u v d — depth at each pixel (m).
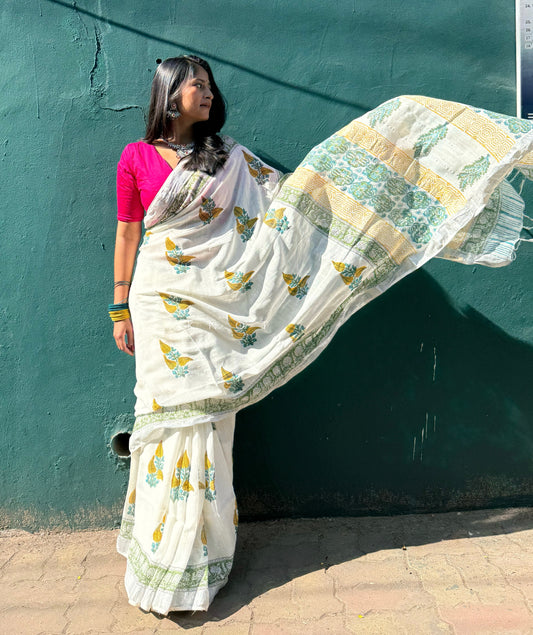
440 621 2.20
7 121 2.91
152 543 2.39
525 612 2.21
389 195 2.49
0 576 2.68
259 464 3.01
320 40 2.88
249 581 2.53
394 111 2.52
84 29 2.88
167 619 2.33
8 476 3.01
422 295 2.96
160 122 2.60
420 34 2.87
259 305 2.45
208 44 2.89
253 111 2.90
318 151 2.54
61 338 2.96
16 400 2.98
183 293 2.45
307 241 2.49
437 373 2.97
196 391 2.39
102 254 2.94
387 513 3.03
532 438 2.99
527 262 2.94
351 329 2.97
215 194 2.49
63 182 2.92
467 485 3.01
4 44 2.89
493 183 2.35
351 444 3.00
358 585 2.45
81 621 2.35
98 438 2.99
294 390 2.98
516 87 2.87
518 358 2.97
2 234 2.94
